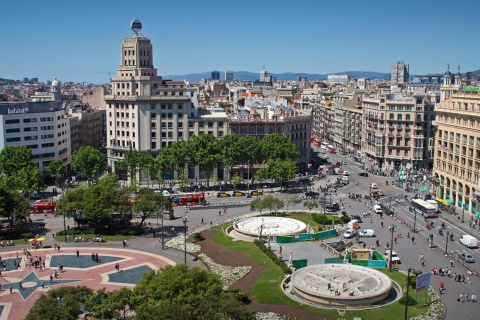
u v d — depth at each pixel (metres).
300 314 95.31
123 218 164.25
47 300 77.69
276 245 142.12
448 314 98.00
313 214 176.75
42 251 142.00
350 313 95.69
